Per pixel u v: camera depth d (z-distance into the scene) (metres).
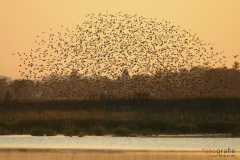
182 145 19.59
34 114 30.75
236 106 36.91
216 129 26.91
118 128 24.69
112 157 15.45
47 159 14.77
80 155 16.00
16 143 19.84
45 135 24.02
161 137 23.31
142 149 18.05
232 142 20.88
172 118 30.44
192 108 36.66
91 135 24.36
